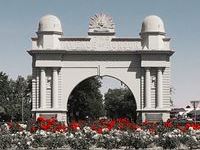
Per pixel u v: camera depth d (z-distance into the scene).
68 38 98.62
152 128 49.62
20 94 169.62
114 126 46.41
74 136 42.47
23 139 41.59
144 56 97.25
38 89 97.44
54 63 97.19
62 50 96.75
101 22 98.75
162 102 97.19
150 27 98.25
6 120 150.25
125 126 47.03
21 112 158.00
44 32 98.00
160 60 97.38
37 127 45.62
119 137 42.12
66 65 98.06
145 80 97.44
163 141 41.91
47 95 97.31
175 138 41.84
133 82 98.12
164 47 98.75
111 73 98.25
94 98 141.75
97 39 98.69
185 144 42.28
